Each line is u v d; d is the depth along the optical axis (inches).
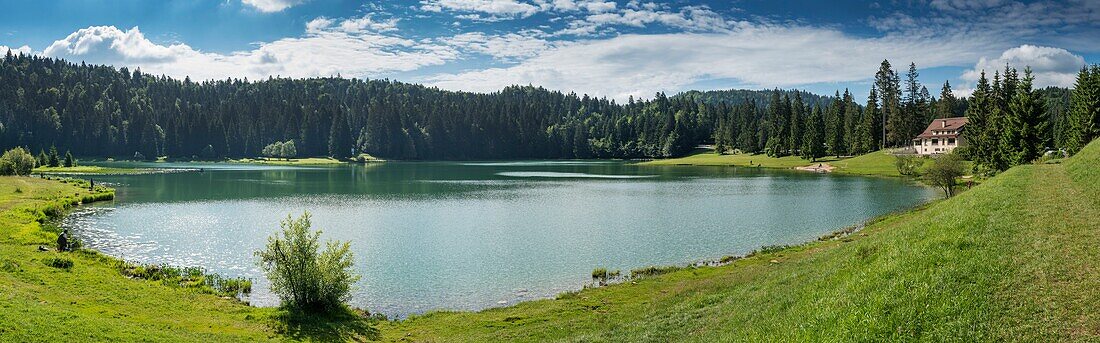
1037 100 3073.3
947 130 5354.3
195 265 1628.9
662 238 2033.7
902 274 688.4
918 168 4591.5
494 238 2047.2
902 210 2640.3
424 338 1018.7
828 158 6491.1
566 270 1576.0
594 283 1439.5
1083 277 601.9
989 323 536.4
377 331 1058.1
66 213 2647.6
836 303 657.6
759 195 3462.1
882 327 559.8
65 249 1505.9
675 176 5383.9
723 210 2775.6
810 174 5295.3
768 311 783.7
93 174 5423.2
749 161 7357.3
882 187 3855.8
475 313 1170.0
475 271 1569.9
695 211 2748.5
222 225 2343.8
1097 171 1360.7
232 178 5118.1
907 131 6028.5
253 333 967.6
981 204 1119.6
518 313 1153.4
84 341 768.9
